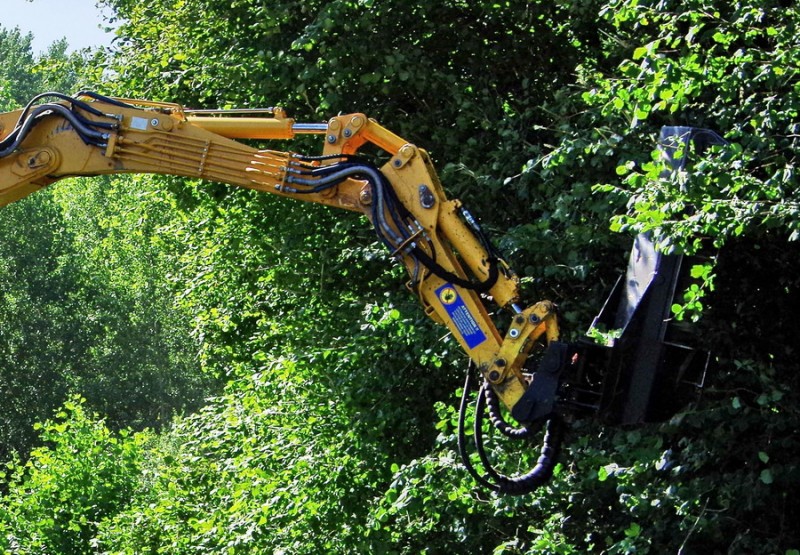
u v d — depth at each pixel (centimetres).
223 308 2133
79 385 4950
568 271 1217
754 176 1012
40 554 2338
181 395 5200
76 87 1914
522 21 1535
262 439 1655
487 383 902
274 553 1482
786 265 1071
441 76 1463
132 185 2852
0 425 4800
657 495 1022
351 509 1466
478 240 930
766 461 954
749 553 1020
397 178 927
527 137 1405
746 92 1040
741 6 1024
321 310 1678
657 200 909
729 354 1069
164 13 1778
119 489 2430
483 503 1200
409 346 1416
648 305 898
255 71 1539
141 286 5034
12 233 4912
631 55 1363
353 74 1524
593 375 884
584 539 1130
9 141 974
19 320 4862
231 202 1775
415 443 1474
